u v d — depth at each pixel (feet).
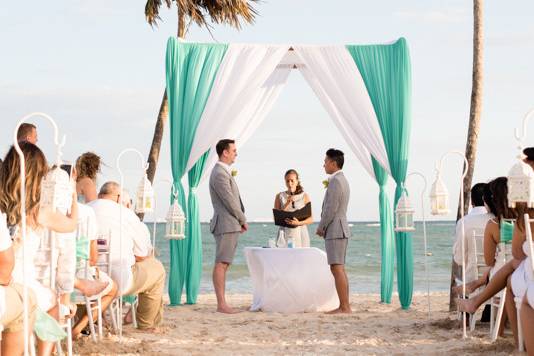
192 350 21.18
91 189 24.31
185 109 33.71
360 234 179.22
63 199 14.29
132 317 25.63
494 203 21.80
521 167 17.34
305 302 31.09
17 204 14.65
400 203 32.07
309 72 35.35
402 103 32.96
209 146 33.68
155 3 49.88
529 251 15.53
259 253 31.68
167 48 33.78
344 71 33.50
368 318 28.86
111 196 23.88
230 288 65.36
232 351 21.16
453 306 30.66
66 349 20.10
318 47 33.83
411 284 32.55
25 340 13.56
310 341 23.12
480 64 31.09
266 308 31.40
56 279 16.53
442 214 23.59
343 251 30.42
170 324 26.48
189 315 29.94
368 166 34.30
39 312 14.66
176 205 32.19
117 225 22.94
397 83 33.09
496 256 22.16
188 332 24.85
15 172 14.62
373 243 149.89
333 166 30.66
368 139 33.14
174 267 34.06
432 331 24.79
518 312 18.12
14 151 14.75
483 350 19.92
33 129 22.30
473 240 23.63
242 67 33.88
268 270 31.32
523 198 17.29
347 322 27.63
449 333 24.13
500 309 21.06
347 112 33.32
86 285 19.17
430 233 190.90
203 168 34.37
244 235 212.02
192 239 34.30
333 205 30.30
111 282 21.58
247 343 22.74
